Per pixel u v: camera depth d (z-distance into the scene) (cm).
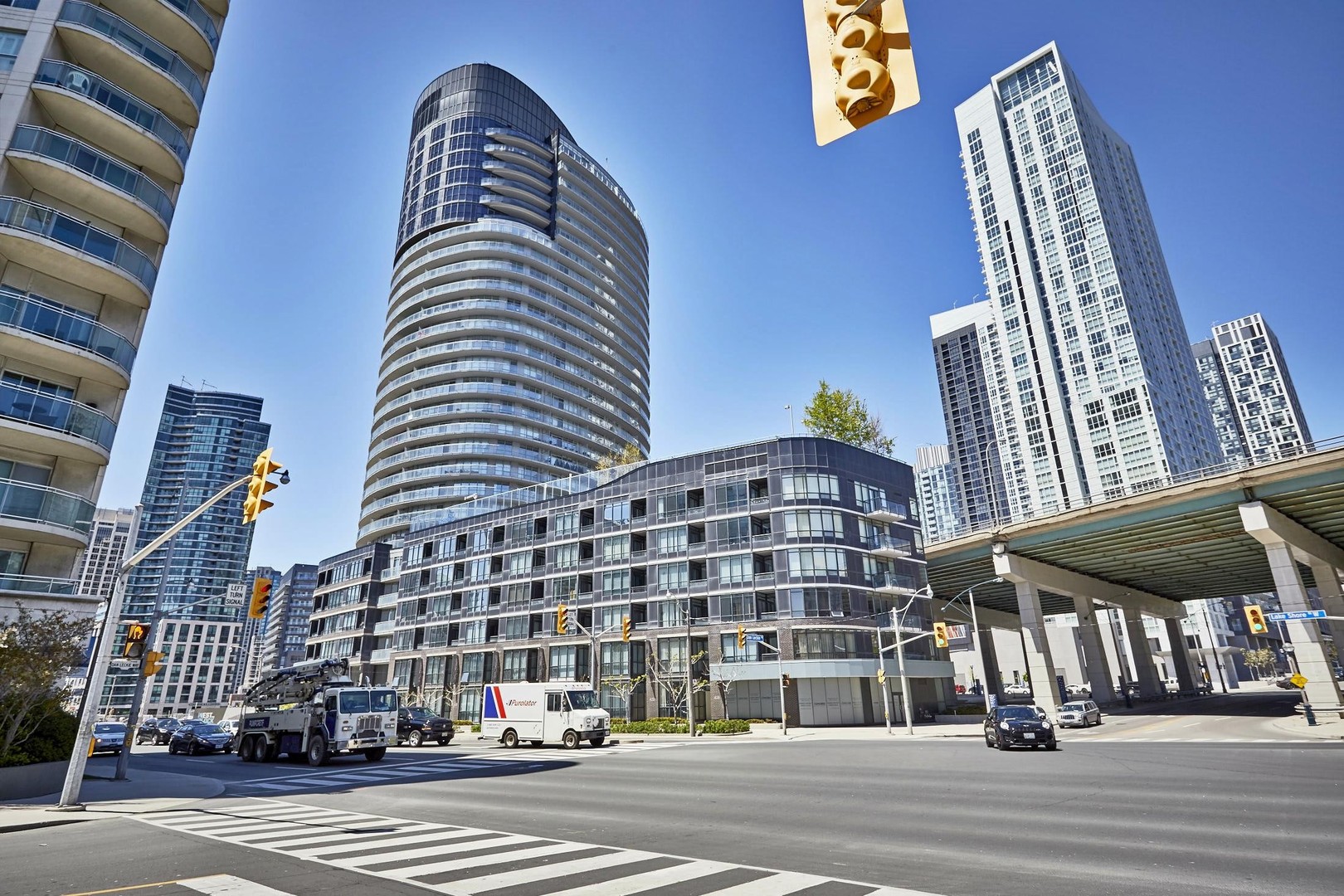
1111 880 740
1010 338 13700
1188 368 14338
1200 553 5572
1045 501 12756
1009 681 10131
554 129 13525
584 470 10888
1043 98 13988
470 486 9694
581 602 6175
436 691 7081
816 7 424
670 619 5628
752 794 1538
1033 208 13788
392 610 8600
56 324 2609
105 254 2772
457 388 10281
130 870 879
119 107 2889
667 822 1186
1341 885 706
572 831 1113
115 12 3103
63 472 2723
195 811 1447
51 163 2625
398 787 1800
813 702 5050
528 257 11325
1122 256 13062
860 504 5628
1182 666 8106
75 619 2503
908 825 1098
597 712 3378
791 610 5162
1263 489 4128
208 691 15025
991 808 1252
